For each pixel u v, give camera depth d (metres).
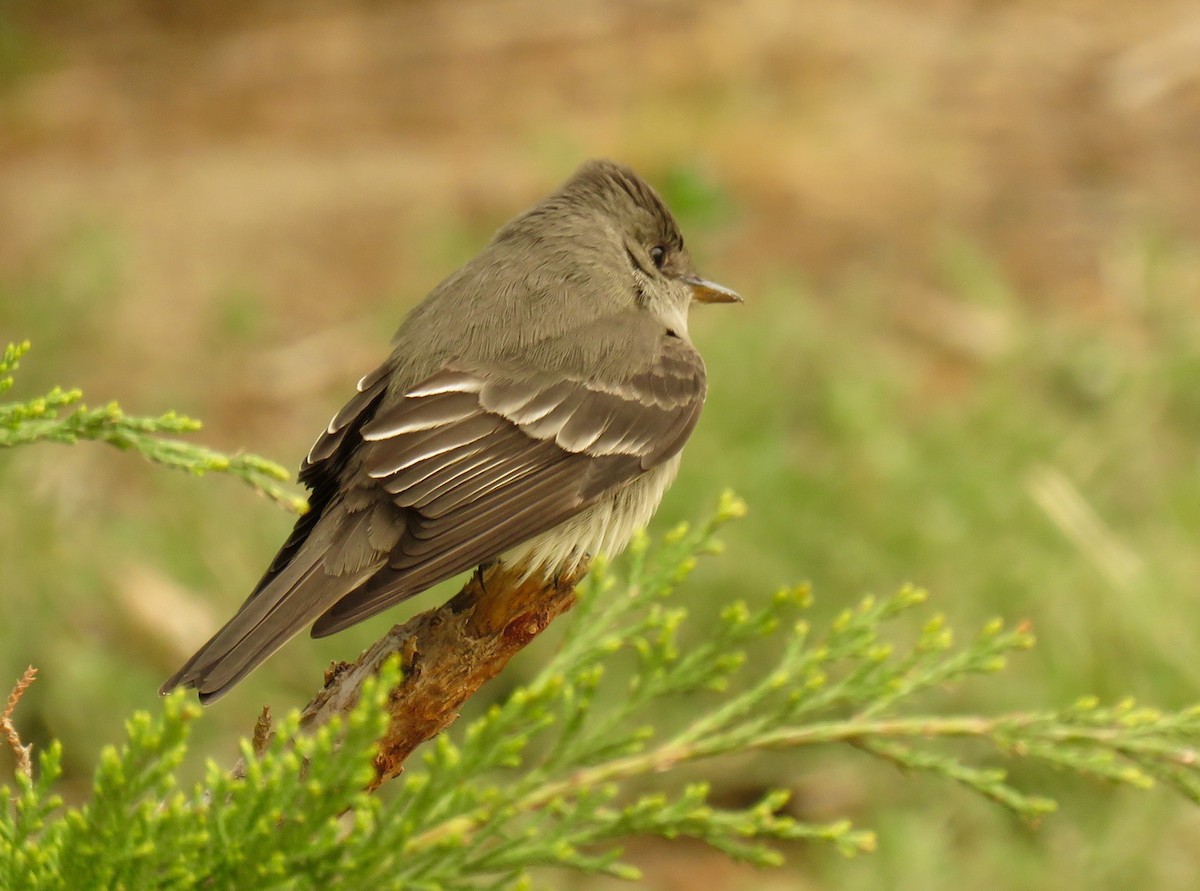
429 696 5.48
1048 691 10.59
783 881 10.68
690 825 4.18
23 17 24.75
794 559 11.41
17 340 15.12
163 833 4.04
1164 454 12.95
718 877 10.82
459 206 18.38
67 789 10.94
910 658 4.48
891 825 10.09
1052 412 13.46
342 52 23.41
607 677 10.93
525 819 7.98
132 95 22.39
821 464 12.36
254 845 4.07
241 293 16.34
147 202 19.09
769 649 10.94
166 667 11.84
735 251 17.11
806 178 18.47
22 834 4.18
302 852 4.07
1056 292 16.08
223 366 15.71
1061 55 21.00
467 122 20.73
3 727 4.43
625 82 21.17
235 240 18.19
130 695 11.34
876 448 12.37
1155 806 9.97
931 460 12.48
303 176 19.64
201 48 23.97
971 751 10.57
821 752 10.87
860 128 19.64
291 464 13.92
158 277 17.31
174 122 21.52
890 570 11.34
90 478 13.37
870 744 4.44
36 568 11.88
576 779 4.26
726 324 14.08
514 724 4.11
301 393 15.38
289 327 16.45
